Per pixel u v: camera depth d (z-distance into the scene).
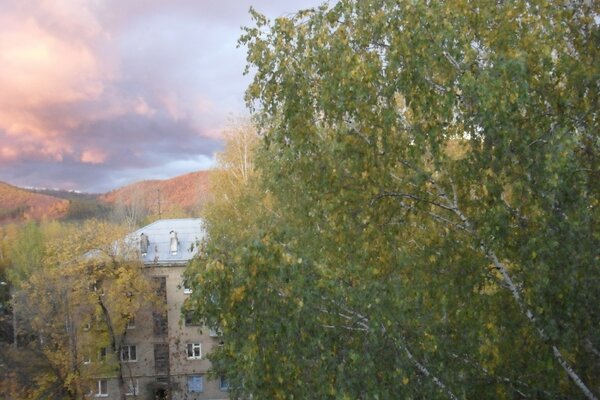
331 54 7.73
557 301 6.95
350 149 8.09
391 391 6.61
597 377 7.48
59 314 31.17
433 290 7.61
